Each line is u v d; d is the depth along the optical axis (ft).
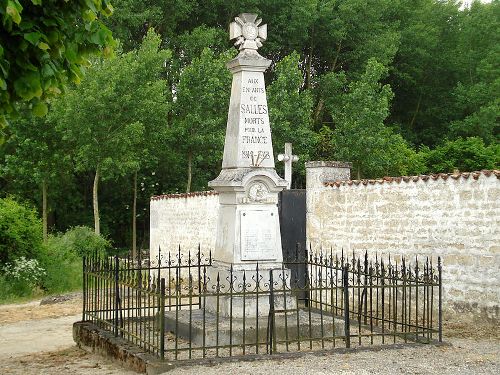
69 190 117.60
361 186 51.65
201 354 31.65
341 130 108.06
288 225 58.65
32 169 99.04
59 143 99.19
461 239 43.24
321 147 109.91
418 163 109.29
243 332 30.68
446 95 140.87
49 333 45.57
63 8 25.35
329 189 55.06
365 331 37.55
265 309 37.14
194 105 103.81
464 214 43.06
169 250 79.46
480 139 111.86
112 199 125.18
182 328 35.76
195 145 104.78
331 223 54.80
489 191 41.37
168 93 108.88
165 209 81.15
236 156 38.22
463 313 42.83
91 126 90.63
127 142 91.76
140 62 97.25
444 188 44.57
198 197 73.05
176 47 119.65
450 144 110.11
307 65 131.85
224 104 104.78
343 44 130.52
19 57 23.34
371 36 127.54
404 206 47.75
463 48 140.26
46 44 22.63
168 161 110.22
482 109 123.34
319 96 126.31
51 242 80.64
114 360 33.53
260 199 37.96
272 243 38.09
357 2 123.13
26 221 70.85
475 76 139.44
